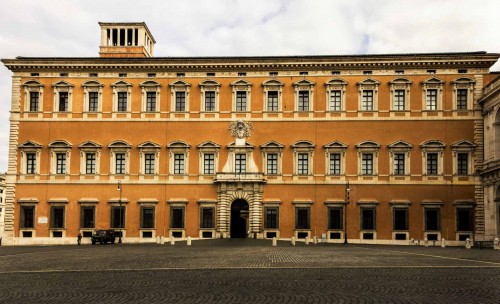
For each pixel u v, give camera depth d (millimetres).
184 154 87000
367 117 85562
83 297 21406
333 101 86500
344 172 85250
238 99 87562
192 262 38750
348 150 85562
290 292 22500
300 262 38438
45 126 88062
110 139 87688
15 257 47344
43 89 88625
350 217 84625
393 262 38500
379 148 85062
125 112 87812
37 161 87625
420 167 84500
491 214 78812
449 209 83625
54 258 45188
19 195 87625
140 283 25594
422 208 83875
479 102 83625
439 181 83938
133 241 86188
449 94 84750
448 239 83062
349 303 19859
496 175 76312
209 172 87062
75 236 86500
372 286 24297
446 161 84188
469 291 22719
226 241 78000
